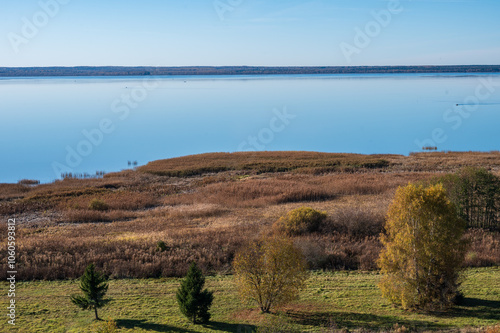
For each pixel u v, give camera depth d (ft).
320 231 110.32
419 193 62.54
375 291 74.08
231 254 95.09
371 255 90.94
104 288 65.00
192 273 62.64
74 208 155.02
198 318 62.28
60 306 68.08
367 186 170.19
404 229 63.31
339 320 60.75
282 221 113.50
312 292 74.28
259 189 172.76
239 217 135.33
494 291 70.44
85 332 57.31
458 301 65.10
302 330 56.80
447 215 61.16
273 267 64.64
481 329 52.85
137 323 61.11
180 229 118.93
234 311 66.49
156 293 74.69
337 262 90.17
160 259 90.07
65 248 96.37
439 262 62.34
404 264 63.93
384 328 56.44
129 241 102.42
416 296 63.52
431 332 52.85
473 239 99.40
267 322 59.31
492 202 111.65
